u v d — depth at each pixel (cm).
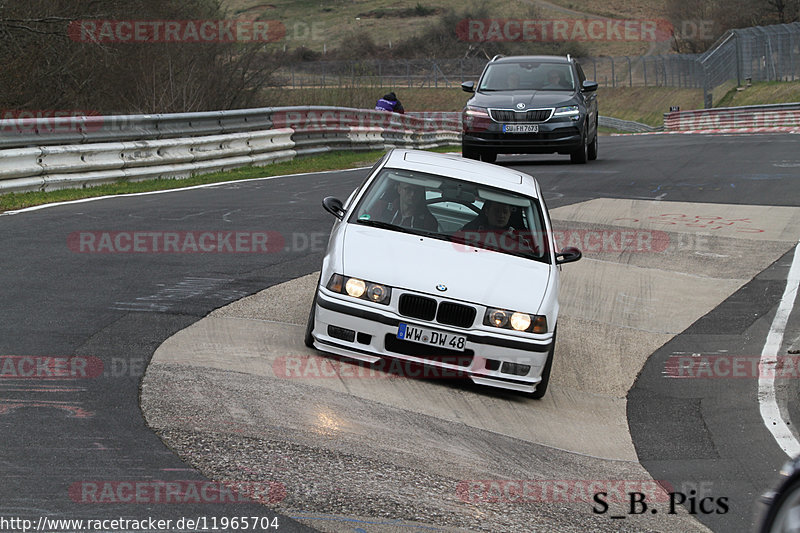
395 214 1816
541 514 1202
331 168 4697
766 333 2203
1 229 2531
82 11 5766
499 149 4566
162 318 1817
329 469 1230
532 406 1669
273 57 7294
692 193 3975
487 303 1625
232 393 1453
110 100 6069
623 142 7425
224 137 4372
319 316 1656
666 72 16738
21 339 1609
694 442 1576
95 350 1587
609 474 1398
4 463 1130
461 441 1428
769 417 1700
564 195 3847
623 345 2105
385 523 1095
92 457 1170
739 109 10469
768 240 3106
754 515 1270
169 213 2966
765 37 12838
